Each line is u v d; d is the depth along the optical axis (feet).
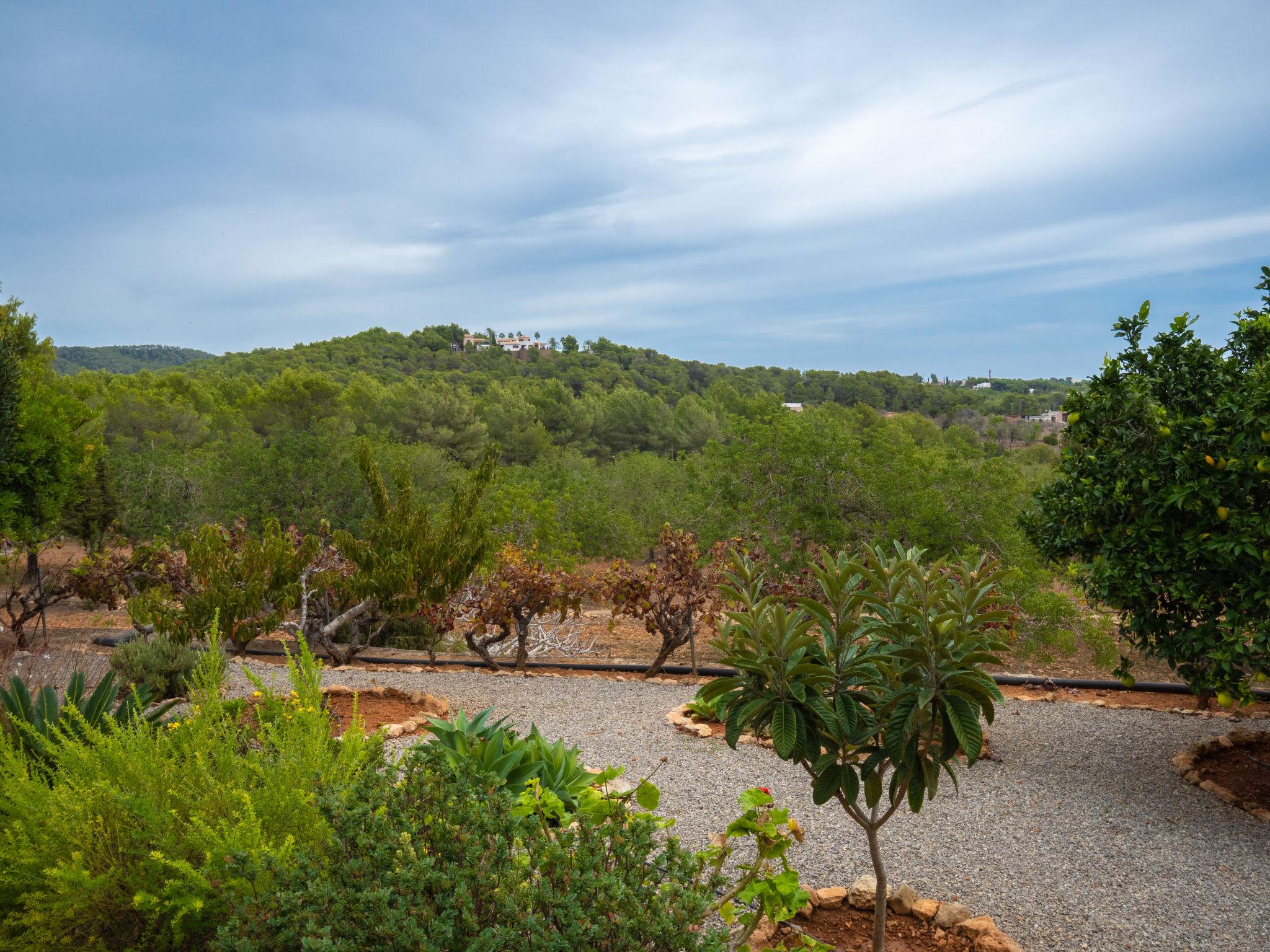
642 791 8.59
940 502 43.01
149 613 27.45
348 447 68.95
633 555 77.41
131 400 126.82
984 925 10.52
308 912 6.64
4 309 36.22
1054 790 16.70
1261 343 17.71
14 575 37.52
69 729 10.84
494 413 182.39
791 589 30.40
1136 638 18.48
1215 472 15.75
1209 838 14.37
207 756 10.85
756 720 9.36
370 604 31.91
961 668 8.64
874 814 9.57
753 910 10.77
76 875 8.55
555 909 6.52
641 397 222.48
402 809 7.88
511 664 32.83
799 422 48.80
